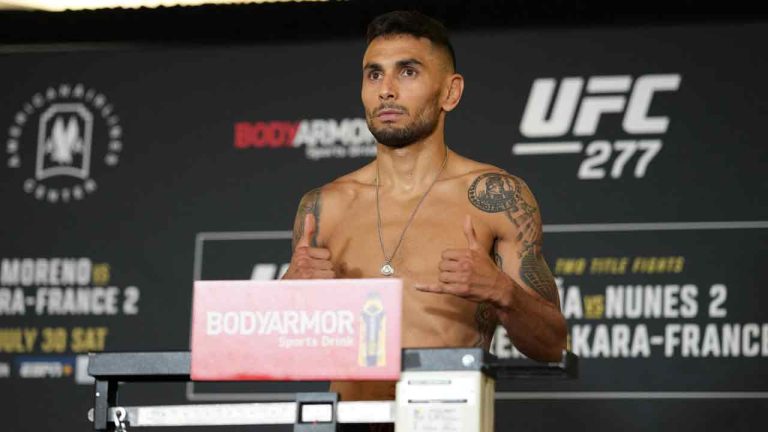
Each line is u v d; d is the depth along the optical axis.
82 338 5.06
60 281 5.11
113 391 2.50
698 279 4.71
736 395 4.64
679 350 4.69
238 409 2.39
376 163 3.44
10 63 5.30
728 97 4.81
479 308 3.19
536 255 3.25
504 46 4.99
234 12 5.19
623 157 4.84
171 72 5.20
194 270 5.05
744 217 4.73
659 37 4.89
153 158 5.15
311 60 5.12
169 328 5.02
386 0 5.10
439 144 3.32
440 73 3.25
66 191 5.18
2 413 5.04
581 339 4.75
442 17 5.04
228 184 5.09
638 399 4.68
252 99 5.13
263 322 2.40
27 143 5.23
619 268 4.77
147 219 5.11
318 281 2.39
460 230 3.23
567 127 4.90
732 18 4.86
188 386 4.88
